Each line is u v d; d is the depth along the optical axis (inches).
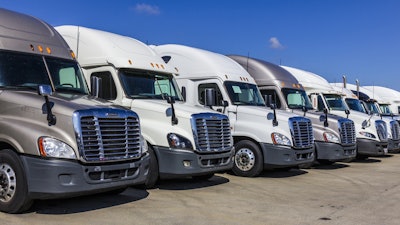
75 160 242.5
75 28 388.2
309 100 573.3
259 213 276.8
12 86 275.6
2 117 258.5
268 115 424.2
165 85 395.2
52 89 292.8
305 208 294.4
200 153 342.0
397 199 331.0
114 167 258.4
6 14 302.5
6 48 283.6
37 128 245.4
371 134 592.1
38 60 297.1
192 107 365.4
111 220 247.1
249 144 424.5
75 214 257.1
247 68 550.0
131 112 279.9
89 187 246.7
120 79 357.7
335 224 254.8
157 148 335.0
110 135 259.8
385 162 608.1
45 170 235.9
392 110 999.0
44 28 319.9
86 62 371.2
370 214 281.3
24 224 230.8
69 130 245.1
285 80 545.6
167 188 353.4
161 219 253.8
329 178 437.4
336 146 507.5
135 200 303.1
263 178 422.0
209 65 450.3
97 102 279.1
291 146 419.8
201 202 303.4
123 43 386.0
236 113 435.5
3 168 250.1
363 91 920.9
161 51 481.7
